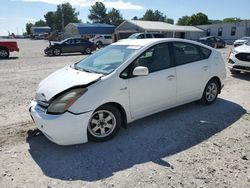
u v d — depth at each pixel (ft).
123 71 14.30
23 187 10.53
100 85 13.42
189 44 18.26
